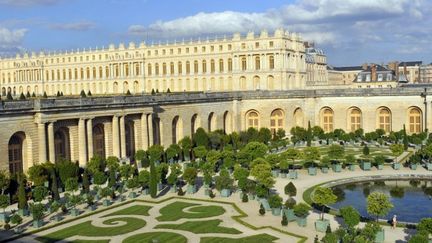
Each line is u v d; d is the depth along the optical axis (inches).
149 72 7012.8
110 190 2290.8
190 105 4094.5
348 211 1683.1
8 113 2556.6
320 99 4778.5
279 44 5989.2
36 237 1791.3
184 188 2578.7
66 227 1911.9
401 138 4040.4
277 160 2847.0
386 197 1801.2
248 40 6166.3
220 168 2935.5
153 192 2357.3
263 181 2234.3
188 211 2122.3
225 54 6368.1
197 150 3228.3
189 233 1818.4
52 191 2316.7
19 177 2423.7
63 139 2947.8
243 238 1747.0
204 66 6560.0
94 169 2682.1
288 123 4751.5
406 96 4448.8
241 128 4859.7
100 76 7490.2
